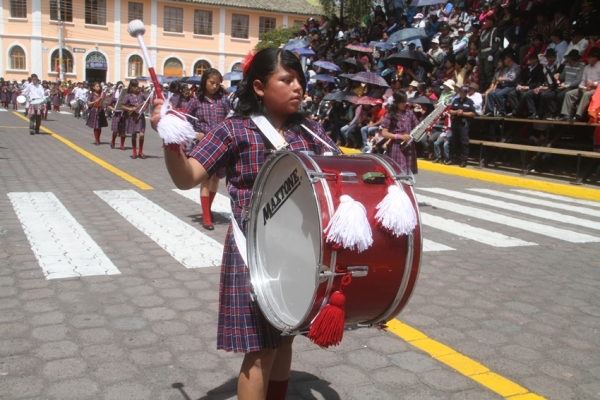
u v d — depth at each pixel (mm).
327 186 2219
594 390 3451
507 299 5008
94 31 46781
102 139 18672
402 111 8453
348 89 17875
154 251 5934
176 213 7781
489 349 3979
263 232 2553
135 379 3357
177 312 4395
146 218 7367
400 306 2414
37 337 3844
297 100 2588
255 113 2637
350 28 23344
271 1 51031
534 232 7633
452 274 5656
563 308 4836
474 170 13727
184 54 49000
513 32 14922
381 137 8523
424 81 16766
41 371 3395
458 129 14305
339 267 2203
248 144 2594
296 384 3398
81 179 10328
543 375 3621
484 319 4531
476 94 14445
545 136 13398
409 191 2357
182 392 3240
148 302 4562
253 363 2531
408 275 2330
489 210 9156
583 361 3842
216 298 4719
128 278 5090
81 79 47031
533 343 4105
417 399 3270
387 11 21078
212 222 7320
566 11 14383
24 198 8312
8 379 3283
